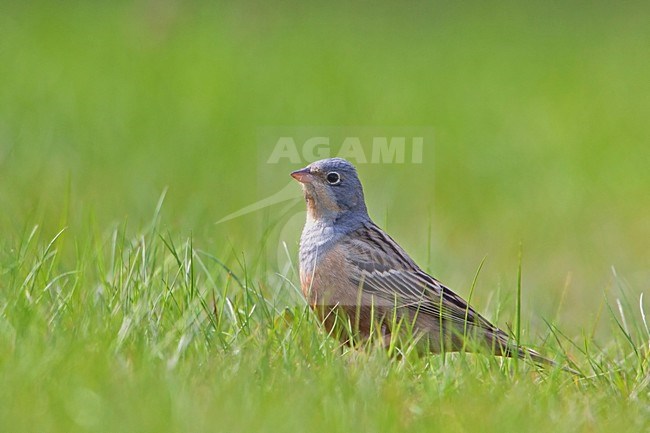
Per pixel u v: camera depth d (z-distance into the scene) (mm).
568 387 8516
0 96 20234
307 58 25828
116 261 9875
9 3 29219
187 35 26719
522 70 26328
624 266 15859
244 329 9070
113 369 7695
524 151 20141
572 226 17234
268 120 19797
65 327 8391
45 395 7215
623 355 9781
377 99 22344
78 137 18281
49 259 10148
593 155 20188
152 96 21094
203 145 18250
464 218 17406
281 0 32531
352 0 33156
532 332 11945
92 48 24594
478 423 7449
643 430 7723
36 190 14992
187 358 8273
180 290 9453
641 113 22906
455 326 9562
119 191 15703
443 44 28812
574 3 34594
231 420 7184
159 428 7035
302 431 7129
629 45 29359
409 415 7703
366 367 8305
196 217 13477
